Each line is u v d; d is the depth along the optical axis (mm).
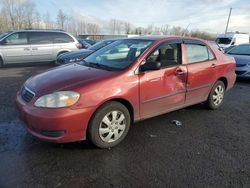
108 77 3416
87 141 3637
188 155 3393
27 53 10898
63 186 2701
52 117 3027
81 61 4520
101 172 2953
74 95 3115
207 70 4742
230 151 3543
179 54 4324
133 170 3010
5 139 3668
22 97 3465
